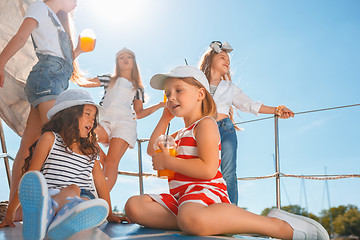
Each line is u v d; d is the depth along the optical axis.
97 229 1.83
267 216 1.78
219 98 3.28
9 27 3.48
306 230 1.69
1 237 1.63
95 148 2.21
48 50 2.69
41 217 1.38
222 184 1.98
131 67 3.59
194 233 1.67
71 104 2.12
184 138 2.05
